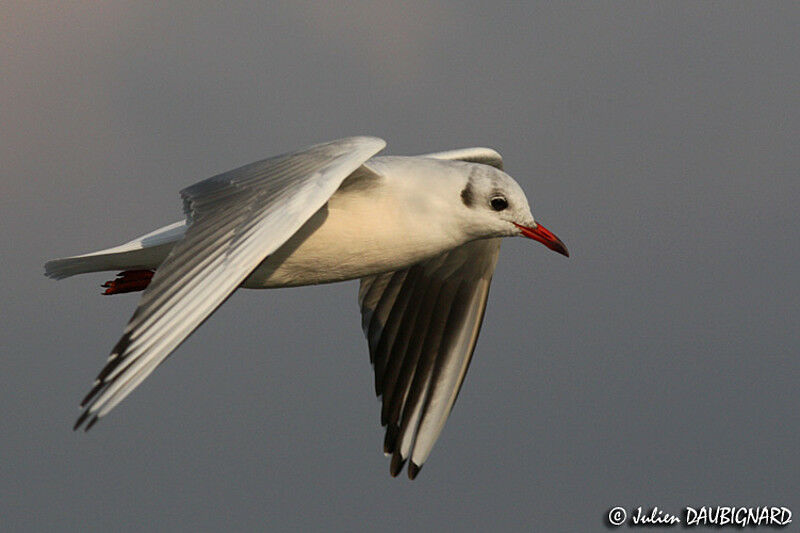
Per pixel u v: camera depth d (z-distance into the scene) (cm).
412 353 1338
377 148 973
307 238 1113
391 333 1336
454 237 1148
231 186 993
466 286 1335
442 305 1340
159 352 837
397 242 1130
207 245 912
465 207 1141
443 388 1334
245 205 948
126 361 827
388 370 1335
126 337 836
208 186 1010
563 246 1139
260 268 1124
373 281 1330
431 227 1134
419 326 1339
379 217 1122
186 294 870
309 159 987
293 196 932
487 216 1142
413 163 1152
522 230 1148
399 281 1334
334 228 1113
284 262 1123
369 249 1128
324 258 1126
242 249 900
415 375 1338
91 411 805
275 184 963
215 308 866
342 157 966
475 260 1320
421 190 1130
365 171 1107
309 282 1147
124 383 820
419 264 1330
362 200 1121
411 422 1331
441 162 1161
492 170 1155
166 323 849
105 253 1142
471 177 1143
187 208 1001
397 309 1337
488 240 1302
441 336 1339
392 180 1127
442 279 1335
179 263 893
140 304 854
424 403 1333
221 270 888
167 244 1130
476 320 1334
